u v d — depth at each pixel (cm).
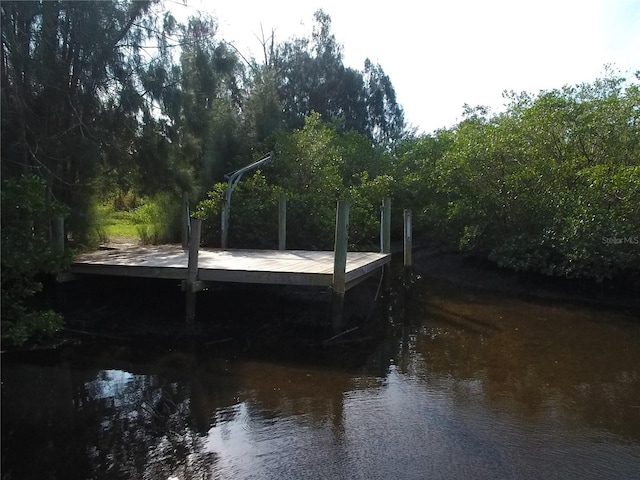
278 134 1582
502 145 1280
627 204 1020
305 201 1287
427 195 1675
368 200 1517
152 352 698
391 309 997
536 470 413
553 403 547
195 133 1237
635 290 1048
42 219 697
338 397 556
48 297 820
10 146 817
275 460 423
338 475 402
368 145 1981
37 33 853
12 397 552
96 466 415
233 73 1631
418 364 672
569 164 1209
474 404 543
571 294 1130
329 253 1045
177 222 1349
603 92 1324
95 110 989
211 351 704
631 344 770
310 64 2908
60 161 920
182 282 778
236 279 761
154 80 1057
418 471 409
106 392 567
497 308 1014
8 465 416
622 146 1165
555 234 1132
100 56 955
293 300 884
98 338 746
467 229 1362
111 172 1071
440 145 1764
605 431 482
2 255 616
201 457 428
